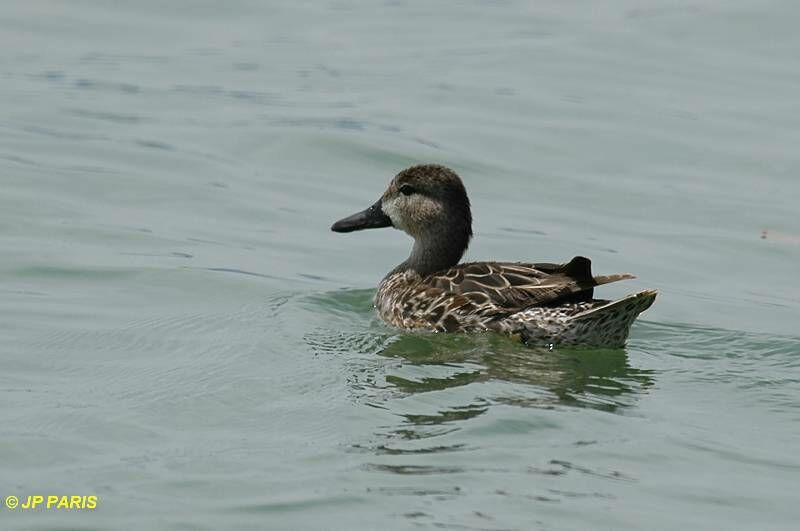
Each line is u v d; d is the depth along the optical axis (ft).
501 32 97.09
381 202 54.49
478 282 48.62
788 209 67.82
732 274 60.64
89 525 33.71
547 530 33.68
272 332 49.62
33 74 87.40
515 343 47.16
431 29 98.58
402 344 48.01
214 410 41.45
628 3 103.19
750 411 41.96
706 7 100.37
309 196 69.56
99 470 36.88
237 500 34.96
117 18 99.55
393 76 87.81
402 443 38.52
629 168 73.10
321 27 99.35
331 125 78.48
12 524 33.71
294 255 61.62
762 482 36.73
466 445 38.34
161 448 38.47
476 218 66.69
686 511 34.99
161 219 65.31
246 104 82.79
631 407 41.81
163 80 87.25
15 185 68.23
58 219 64.18
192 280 56.80
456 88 84.99
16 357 46.96
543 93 83.92
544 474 36.63
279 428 39.86
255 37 96.99
